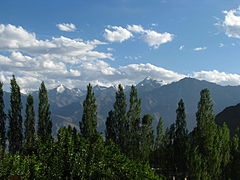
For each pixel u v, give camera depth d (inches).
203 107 2733.8
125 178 1455.5
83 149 1501.0
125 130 3147.1
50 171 1460.4
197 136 2691.9
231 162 2679.6
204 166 2469.2
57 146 1530.5
